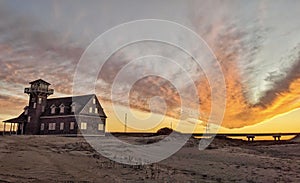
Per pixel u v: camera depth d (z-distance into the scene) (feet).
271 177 48.49
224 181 43.88
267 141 130.11
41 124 154.71
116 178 41.34
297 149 98.68
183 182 41.42
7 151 65.82
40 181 36.55
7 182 34.96
